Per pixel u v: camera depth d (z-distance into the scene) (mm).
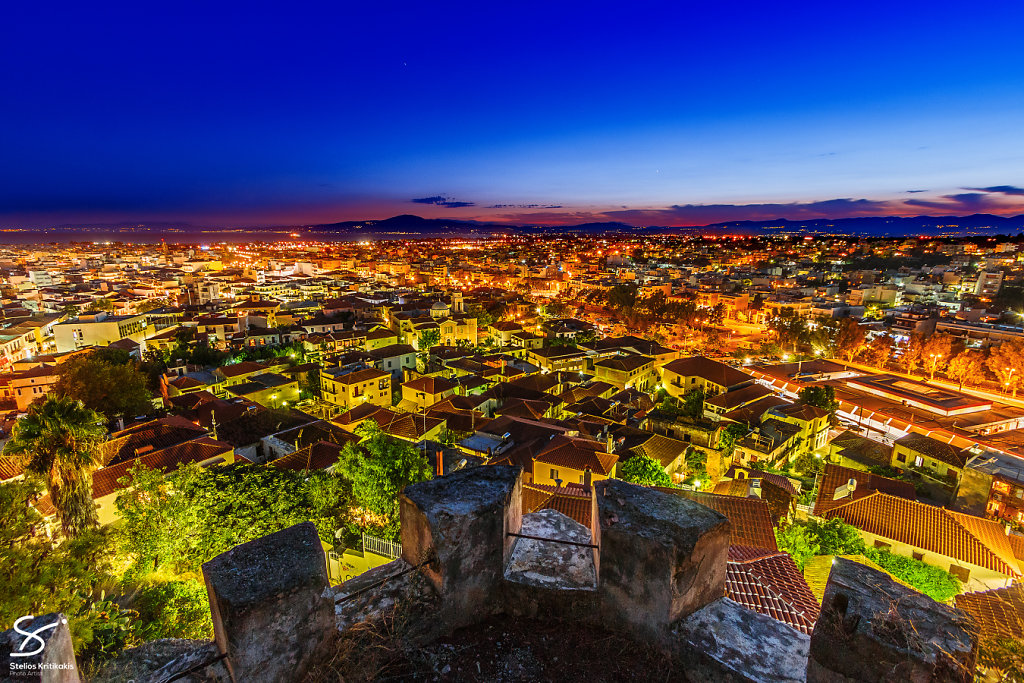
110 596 20969
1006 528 37250
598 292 178125
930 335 95562
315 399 75312
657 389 86312
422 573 5266
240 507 25469
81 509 23859
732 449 56344
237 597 4223
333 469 36938
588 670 5027
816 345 106000
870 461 53062
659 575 4969
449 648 5203
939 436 58875
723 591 5477
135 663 5387
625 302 154000
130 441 38594
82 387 49344
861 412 68625
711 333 126312
